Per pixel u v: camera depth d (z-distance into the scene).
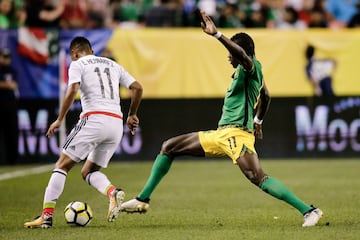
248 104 31.48
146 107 69.00
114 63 32.81
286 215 36.06
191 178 56.12
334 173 58.56
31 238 29.06
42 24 72.06
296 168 62.56
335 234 29.34
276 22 77.00
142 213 33.34
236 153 31.19
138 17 76.88
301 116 69.50
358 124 69.50
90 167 32.34
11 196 45.12
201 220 34.50
